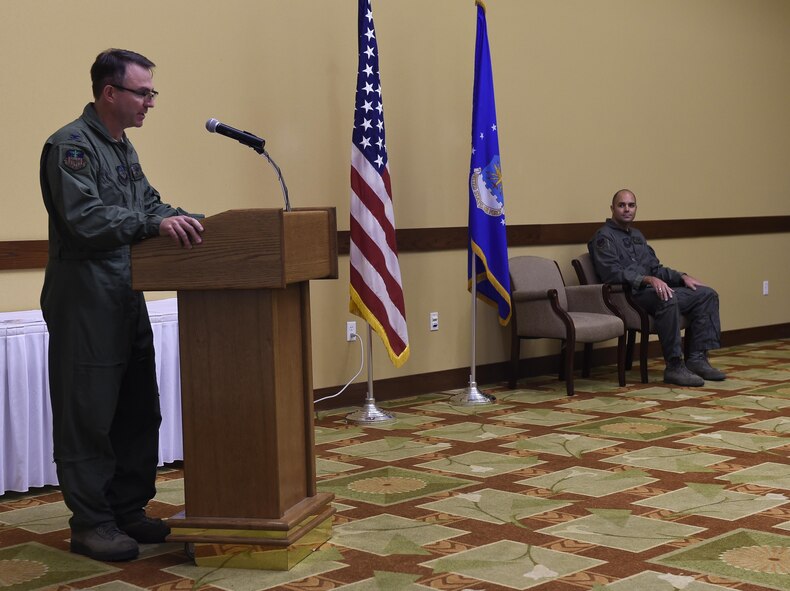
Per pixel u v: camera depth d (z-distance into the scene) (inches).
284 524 116.2
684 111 319.6
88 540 123.1
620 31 298.2
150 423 131.3
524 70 272.2
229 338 116.7
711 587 109.0
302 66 225.5
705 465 167.9
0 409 153.9
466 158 259.6
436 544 126.6
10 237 179.6
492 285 241.1
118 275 122.2
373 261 212.5
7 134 179.2
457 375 259.0
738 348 332.8
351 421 215.5
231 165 213.5
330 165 231.9
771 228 350.9
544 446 185.6
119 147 125.6
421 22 247.9
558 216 282.4
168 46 202.5
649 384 260.5
